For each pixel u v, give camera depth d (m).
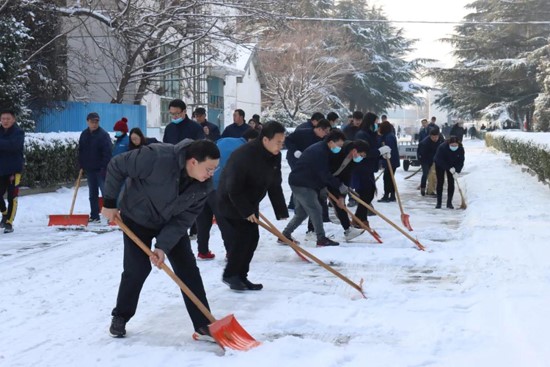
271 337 5.37
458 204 14.48
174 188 4.84
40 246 9.38
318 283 7.21
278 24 22.55
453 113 63.03
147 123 25.05
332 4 55.22
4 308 6.16
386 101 59.97
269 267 8.03
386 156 10.73
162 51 23.48
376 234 9.36
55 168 15.39
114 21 19.91
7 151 10.34
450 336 5.25
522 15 54.97
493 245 8.89
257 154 6.56
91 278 7.38
